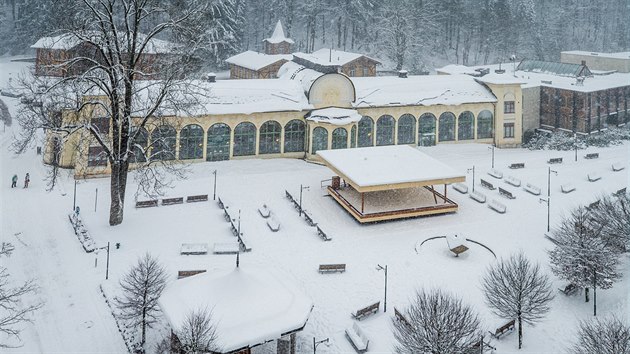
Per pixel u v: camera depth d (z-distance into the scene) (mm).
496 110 71688
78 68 46625
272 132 64438
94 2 44531
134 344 29156
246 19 134250
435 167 49156
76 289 34844
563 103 77250
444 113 70500
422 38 131625
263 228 44875
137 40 49906
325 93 64750
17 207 47594
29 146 65125
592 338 25484
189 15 50250
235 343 24750
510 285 29984
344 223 46469
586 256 32906
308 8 131375
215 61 113812
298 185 55562
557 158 63781
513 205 50500
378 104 66875
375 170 48062
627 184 55125
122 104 43375
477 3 143500
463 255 40500
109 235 42438
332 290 35281
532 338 30672
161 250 40281
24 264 37812
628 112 82750
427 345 24719
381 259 39812
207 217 46906
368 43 133375
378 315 32562
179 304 27219
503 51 134375
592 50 153125
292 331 26328
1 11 140750
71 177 55969
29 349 29000
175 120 58969
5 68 108812
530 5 140125
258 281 28391
